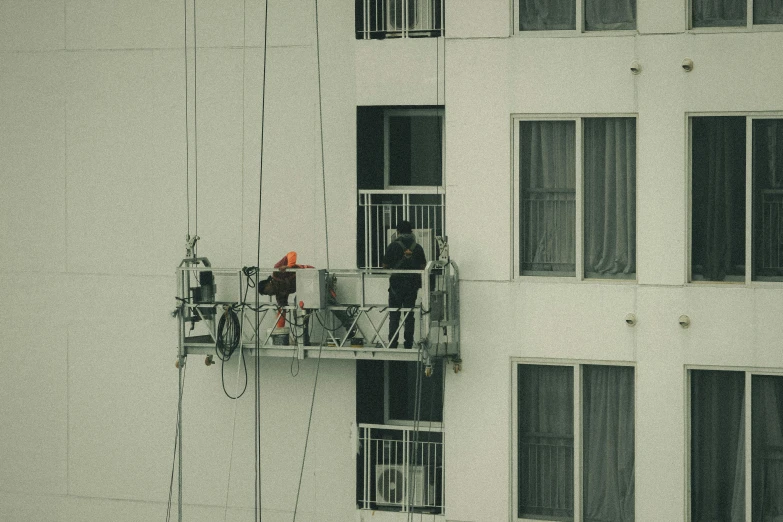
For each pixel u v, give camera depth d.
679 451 33.28
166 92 37.38
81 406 38.38
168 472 37.81
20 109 38.50
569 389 34.53
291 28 36.34
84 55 37.97
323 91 36.09
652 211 33.41
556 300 34.09
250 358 37.00
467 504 34.94
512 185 34.50
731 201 33.25
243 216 36.84
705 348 33.06
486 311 34.56
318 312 35.44
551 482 34.78
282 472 36.78
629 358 33.59
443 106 35.56
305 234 36.38
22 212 38.59
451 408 34.91
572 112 33.91
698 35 32.94
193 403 37.50
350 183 35.97
